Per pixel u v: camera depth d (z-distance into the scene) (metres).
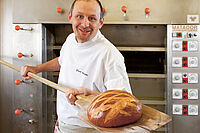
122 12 2.04
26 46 2.12
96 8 1.21
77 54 1.39
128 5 2.04
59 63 1.68
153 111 0.99
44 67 1.69
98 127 0.89
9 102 2.31
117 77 1.27
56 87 1.28
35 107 2.15
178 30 2.03
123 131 0.85
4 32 2.31
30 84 2.15
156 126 0.87
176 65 2.05
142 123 0.91
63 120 1.46
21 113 2.17
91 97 1.13
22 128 2.17
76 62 1.40
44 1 2.09
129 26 2.20
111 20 2.05
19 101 2.16
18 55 2.05
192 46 2.02
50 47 2.20
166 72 2.09
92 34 1.28
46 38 2.19
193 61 2.03
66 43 1.55
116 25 2.19
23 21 2.11
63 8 2.07
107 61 1.29
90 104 0.97
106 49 1.30
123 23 2.04
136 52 2.19
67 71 1.44
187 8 2.02
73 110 1.39
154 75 2.13
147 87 2.21
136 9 2.04
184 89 2.05
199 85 2.04
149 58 2.18
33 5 2.10
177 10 2.02
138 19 2.04
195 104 2.05
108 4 2.04
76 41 1.41
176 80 2.05
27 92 2.15
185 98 2.05
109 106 0.90
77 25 1.25
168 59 2.05
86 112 1.01
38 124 2.16
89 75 1.35
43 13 2.09
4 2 2.30
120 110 0.89
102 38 1.37
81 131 1.40
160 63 2.16
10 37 2.30
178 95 2.06
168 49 2.05
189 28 2.02
